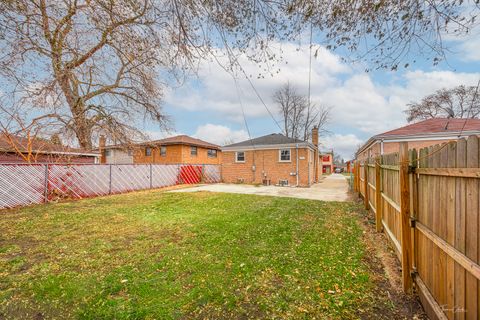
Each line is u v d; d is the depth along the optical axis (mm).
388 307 2361
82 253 3771
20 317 2252
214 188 14336
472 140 1513
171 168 16422
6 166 8312
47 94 5496
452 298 1802
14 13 3184
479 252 1459
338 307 2346
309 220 5824
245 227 5141
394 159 3625
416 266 2547
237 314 2270
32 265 3346
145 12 3014
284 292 2611
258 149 17922
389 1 2402
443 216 1942
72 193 10422
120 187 12789
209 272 3084
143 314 2262
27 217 6402
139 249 3930
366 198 7160
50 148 9805
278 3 2713
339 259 3463
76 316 2260
